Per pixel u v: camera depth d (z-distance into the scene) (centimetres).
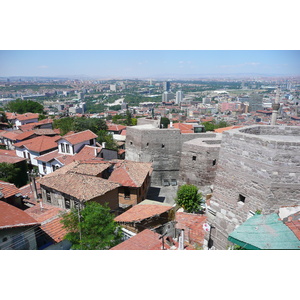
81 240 1661
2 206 1745
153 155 3662
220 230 1598
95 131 5906
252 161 1337
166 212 2061
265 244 1103
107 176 2977
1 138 6344
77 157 3878
